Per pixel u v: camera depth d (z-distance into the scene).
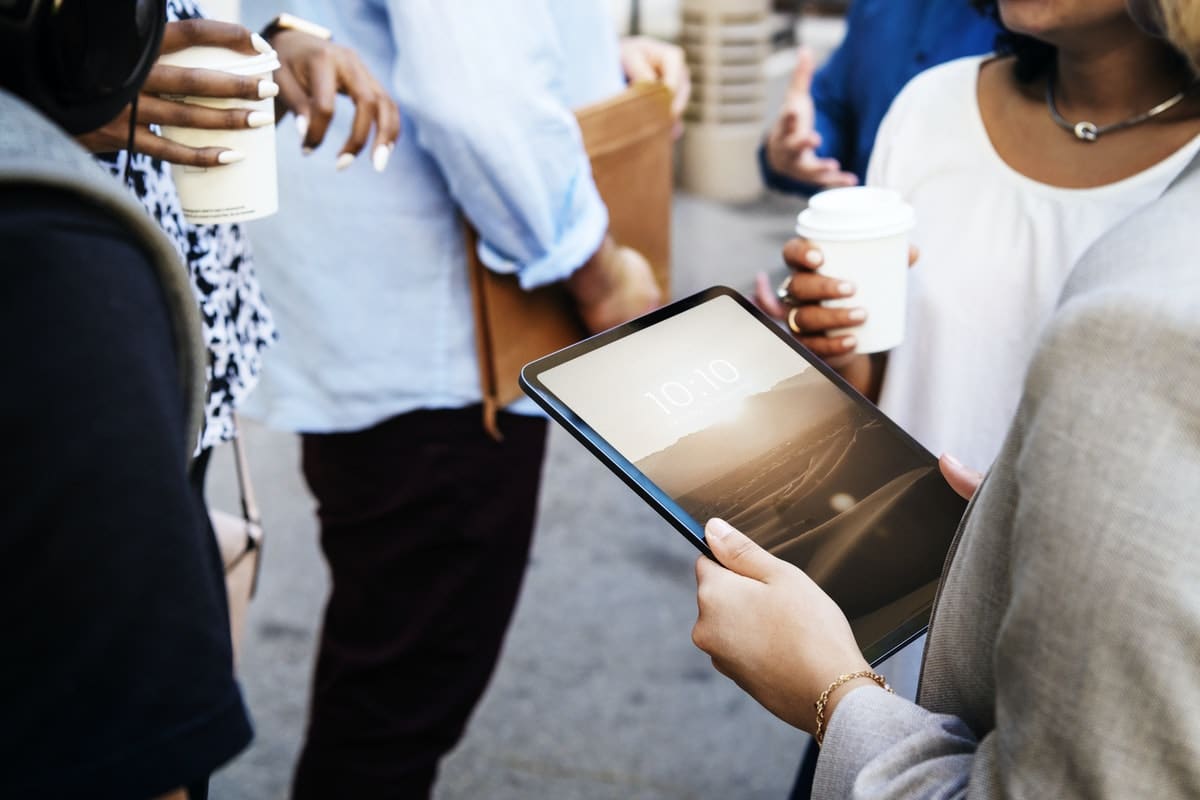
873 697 0.92
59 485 0.61
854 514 1.13
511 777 2.51
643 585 3.13
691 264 4.94
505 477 2.04
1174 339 0.70
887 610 1.08
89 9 0.75
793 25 7.69
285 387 1.96
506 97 1.67
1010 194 1.49
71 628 0.62
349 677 2.07
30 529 0.61
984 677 0.89
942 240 1.54
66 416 0.62
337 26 1.78
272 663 2.83
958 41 2.10
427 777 2.12
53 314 0.62
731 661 1.01
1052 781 0.74
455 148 1.69
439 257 1.88
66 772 0.63
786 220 5.48
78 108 0.78
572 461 3.74
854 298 1.45
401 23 1.64
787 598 1.00
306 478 2.09
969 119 1.55
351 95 1.57
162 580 0.66
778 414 1.19
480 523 2.03
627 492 3.57
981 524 0.87
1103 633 0.71
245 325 1.41
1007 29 1.44
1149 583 0.69
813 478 1.15
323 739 2.11
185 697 0.67
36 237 0.61
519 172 1.71
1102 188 1.42
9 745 0.62
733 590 1.02
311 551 3.26
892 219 1.42
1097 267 0.78
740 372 1.21
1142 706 0.70
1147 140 1.41
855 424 1.21
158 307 0.69
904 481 1.18
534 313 1.95
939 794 0.82
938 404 1.54
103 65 0.78
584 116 1.94
